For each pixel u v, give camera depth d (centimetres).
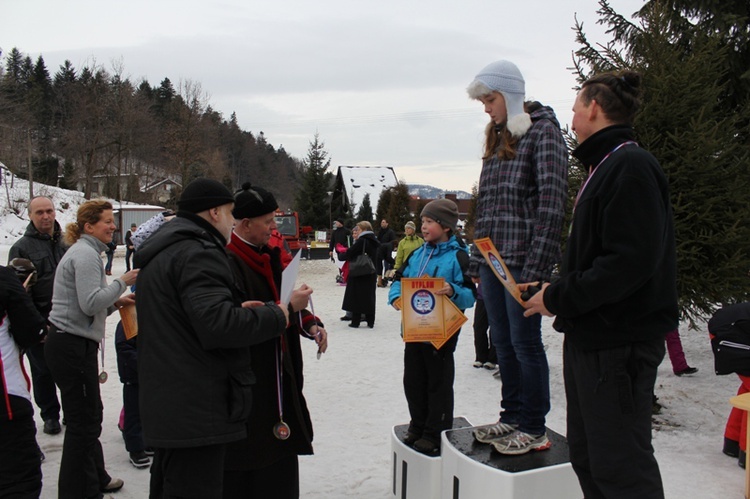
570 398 238
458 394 630
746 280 528
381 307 1305
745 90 768
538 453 307
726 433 452
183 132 4581
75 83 6069
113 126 4984
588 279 209
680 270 535
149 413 232
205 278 233
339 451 470
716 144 526
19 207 3959
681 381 636
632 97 230
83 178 5369
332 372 728
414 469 351
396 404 597
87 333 351
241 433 242
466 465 301
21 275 386
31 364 495
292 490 303
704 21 759
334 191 4925
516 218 306
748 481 376
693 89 558
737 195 526
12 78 5156
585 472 234
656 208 205
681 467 429
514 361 333
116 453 471
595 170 224
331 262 2642
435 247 393
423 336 349
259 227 298
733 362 442
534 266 287
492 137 326
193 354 233
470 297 370
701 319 661
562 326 228
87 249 356
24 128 4950
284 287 266
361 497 389
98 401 362
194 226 249
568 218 611
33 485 323
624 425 213
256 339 239
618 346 215
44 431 508
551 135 299
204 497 234
